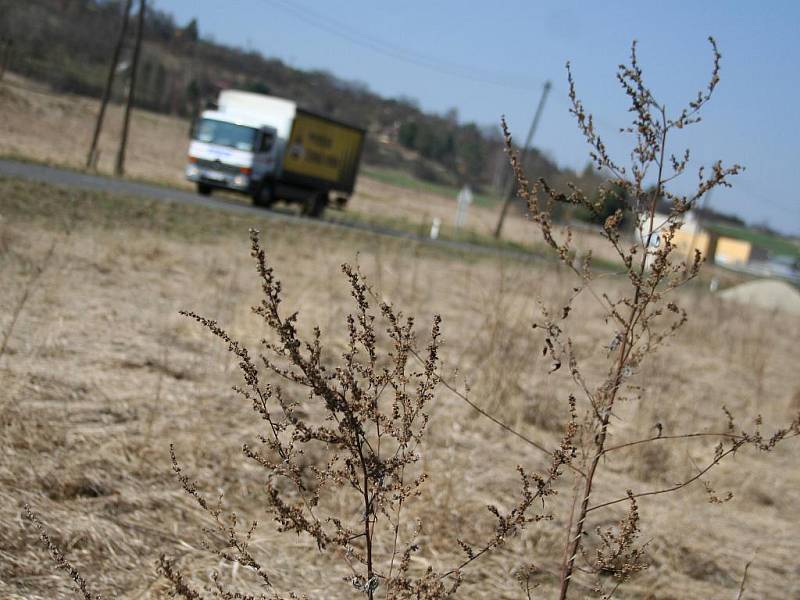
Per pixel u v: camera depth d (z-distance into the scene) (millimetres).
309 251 21516
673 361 14273
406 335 3240
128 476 5273
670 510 6891
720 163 3334
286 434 6449
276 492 3236
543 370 10656
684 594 5359
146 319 9781
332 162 37125
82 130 62000
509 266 14422
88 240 15594
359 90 118500
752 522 7227
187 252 16875
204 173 32969
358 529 5277
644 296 3480
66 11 104625
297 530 3242
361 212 51312
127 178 33406
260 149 33156
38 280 10758
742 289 45438
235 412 6809
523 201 3531
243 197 40438
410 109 116688
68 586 4043
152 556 4473
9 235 13648
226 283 13578
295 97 113438
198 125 33375
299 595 4355
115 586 4133
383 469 3166
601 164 3443
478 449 7184
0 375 6629
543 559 5379
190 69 108188
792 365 17906
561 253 3549
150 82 97438
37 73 82188
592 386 10047
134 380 7188
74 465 5211
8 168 24453
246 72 118062
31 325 8508
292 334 2963
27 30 93625
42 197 19422
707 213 111375
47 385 6609
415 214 64000
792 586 5867
